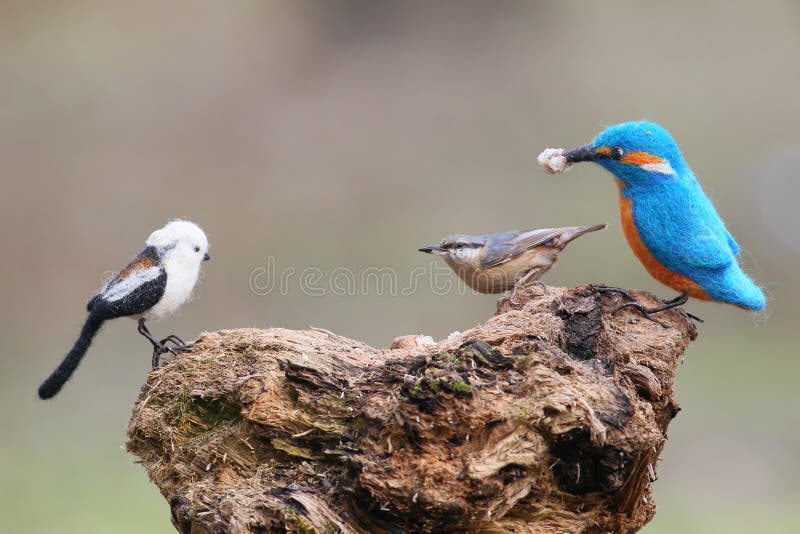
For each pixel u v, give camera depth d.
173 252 6.02
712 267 5.56
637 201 5.72
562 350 5.05
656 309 5.67
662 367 5.30
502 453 4.42
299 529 4.53
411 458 4.46
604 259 16.33
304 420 5.00
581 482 4.73
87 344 5.95
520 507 4.67
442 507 4.36
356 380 5.07
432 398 4.43
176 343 6.03
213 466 5.22
